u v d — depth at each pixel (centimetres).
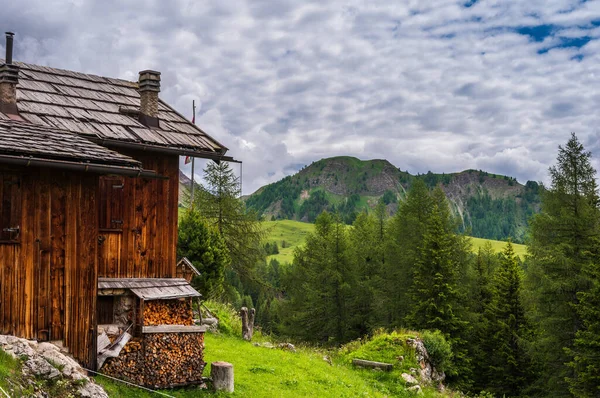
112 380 1493
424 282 4912
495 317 4791
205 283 3750
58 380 1165
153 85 1933
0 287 1294
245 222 5138
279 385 1970
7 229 1311
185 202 5297
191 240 3825
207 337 2642
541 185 4553
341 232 6231
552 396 4016
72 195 1416
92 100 1956
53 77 2044
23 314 1327
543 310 4222
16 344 1177
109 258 1683
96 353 1452
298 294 6875
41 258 1361
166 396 1552
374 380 2630
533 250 4359
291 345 2855
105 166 1367
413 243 6003
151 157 1797
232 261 5125
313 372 2288
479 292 5634
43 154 1278
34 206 1355
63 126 1656
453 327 4641
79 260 1423
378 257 6750
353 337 6084
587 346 3472
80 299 1421
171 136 1877
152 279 1750
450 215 6259
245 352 2417
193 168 3712
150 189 1780
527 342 4234
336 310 6138
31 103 1753
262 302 10300
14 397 1023
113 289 1630
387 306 5819
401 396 2528
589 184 4378
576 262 4162
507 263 4931
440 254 4872
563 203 4412
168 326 1638
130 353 1580
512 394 4481
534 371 4497
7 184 1320
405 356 2936
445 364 3281
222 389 1695
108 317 1680
